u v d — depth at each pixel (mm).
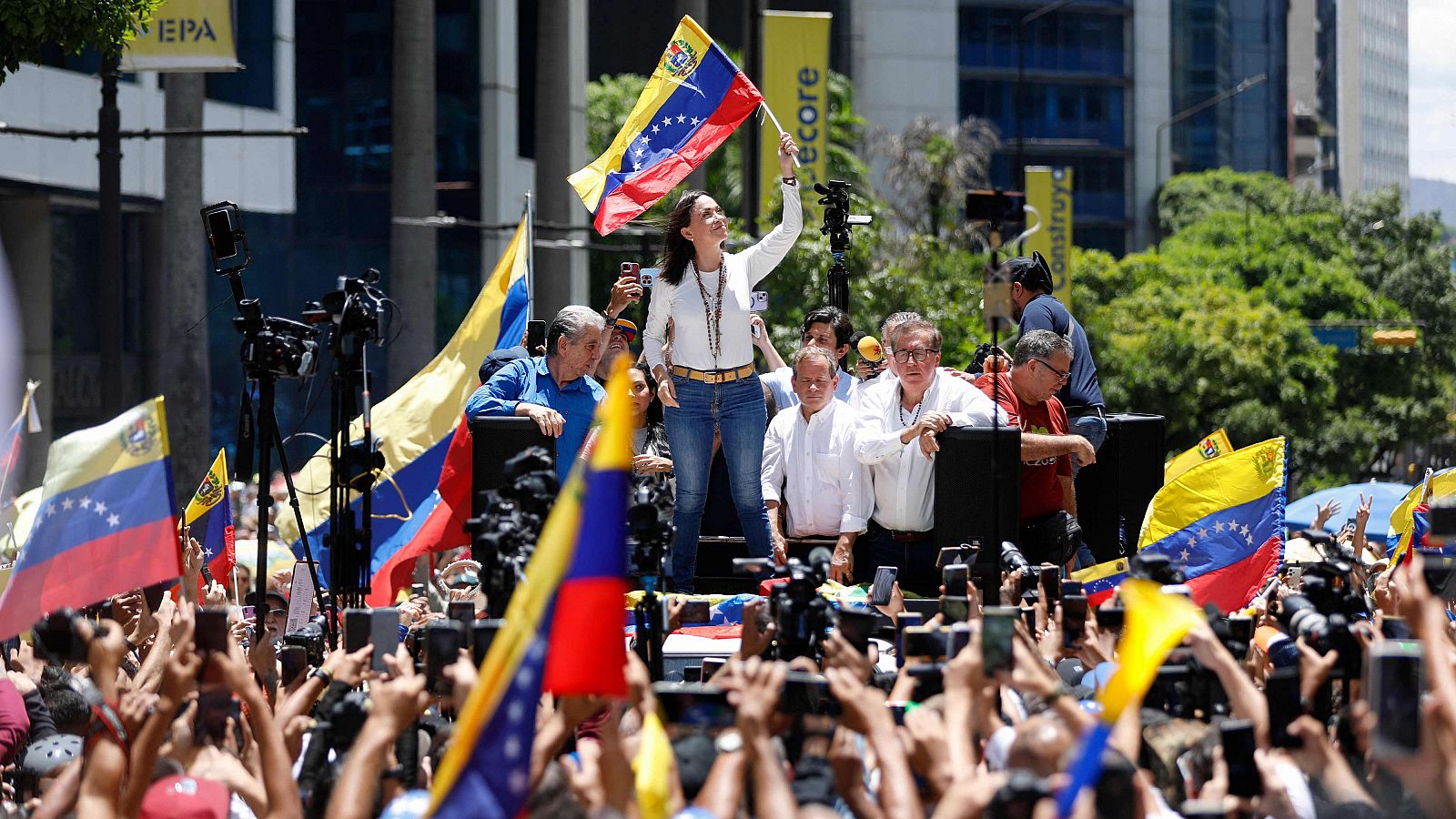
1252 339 90125
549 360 17203
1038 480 17016
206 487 18828
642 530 11805
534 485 11211
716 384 16766
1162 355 89688
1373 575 17594
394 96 63906
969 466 15930
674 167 19000
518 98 82375
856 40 142875
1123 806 8062
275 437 15070
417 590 22875
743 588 17922
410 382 24000
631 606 15156
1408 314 119938
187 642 9180
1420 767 8820
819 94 54594
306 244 76000
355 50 76750
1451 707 8695
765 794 8086
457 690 8750
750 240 52312
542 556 7543
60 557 12227
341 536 14977
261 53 65812
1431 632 8867
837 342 19750
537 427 15828
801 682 8820
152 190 58094
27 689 12773
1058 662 11742
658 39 116312
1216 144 166875
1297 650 10531
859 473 17062
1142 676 7801
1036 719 8695
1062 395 19203
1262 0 171500
